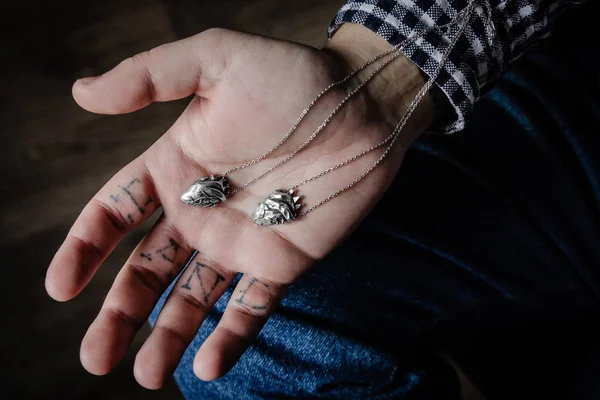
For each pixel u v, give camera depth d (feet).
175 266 1.11
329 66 1.09
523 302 1.26
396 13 1.11
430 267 1.26
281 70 1.05
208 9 1.94
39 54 1.92
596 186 1.20
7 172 1.82
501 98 1.30
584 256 1.20
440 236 1.27
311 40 1.91
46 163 1.82
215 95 1.06
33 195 1.80
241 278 1.13
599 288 1.19
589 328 1.27
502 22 1.12
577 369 1.28
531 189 1.25
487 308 1.27
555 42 1.28
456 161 1.30
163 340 1.07
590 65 1.27
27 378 1.69
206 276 1.11
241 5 1.94
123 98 1.03
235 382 1.21
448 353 1.39
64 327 1.72
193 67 1.03
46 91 1.88
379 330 1.23
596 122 1.23
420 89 1.16
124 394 1.69
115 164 1.82
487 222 1.26
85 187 1.81
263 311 1.09
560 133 1.25
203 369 1.03
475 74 1.13
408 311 1.26
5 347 1.70
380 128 1.13
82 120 1.85
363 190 1.12
